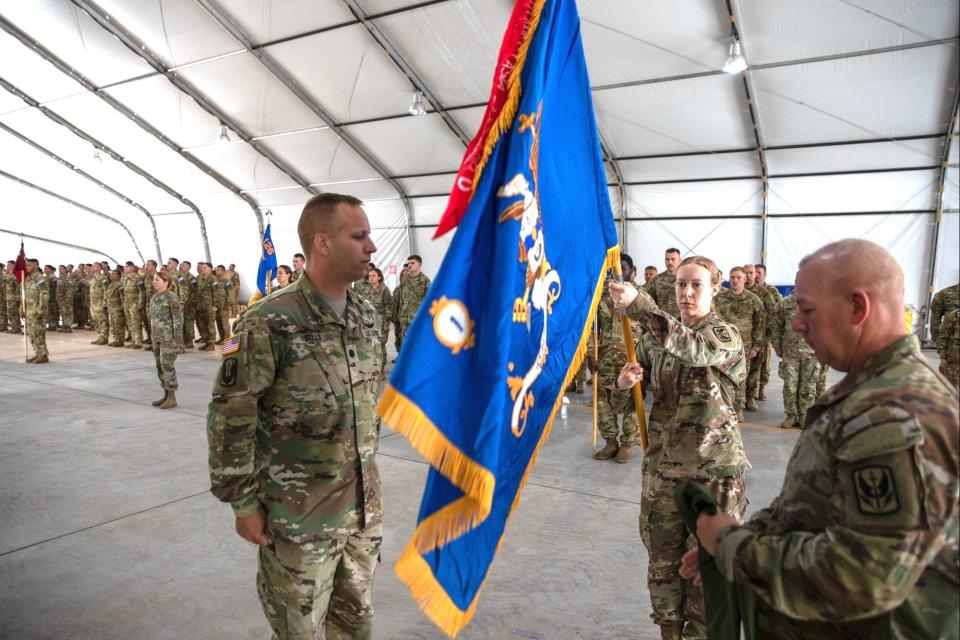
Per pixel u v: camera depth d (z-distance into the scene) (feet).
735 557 3.61
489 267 3.96
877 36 27.76
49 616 8.96
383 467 15.96
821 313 3.60
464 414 3.68
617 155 43.14
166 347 22.74
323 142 48.44
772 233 42.96
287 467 5.69
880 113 33.32
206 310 41.70
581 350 5.72
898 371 3.25
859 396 3.26
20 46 42.29
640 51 31.50
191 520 12.54
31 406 23.30
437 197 54.60
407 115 42.60
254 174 56.18
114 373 31.19
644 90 34.81
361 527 6.01
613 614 8.96
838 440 3.27
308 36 35.58
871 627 3.40
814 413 3.73
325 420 5.74
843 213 40.24
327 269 5.92
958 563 3.19
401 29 33.73
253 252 65.57
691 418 7.01
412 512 12.94
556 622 8.76
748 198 43.04
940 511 2.89
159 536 11.80
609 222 6.23
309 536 5.68
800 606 3.25
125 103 47.78
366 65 37.40
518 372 4.32
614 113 37.73
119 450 17.51
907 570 2.90
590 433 19.25
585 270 5.79
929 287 38.29
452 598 3.70
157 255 74.90
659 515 7.14
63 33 40.22
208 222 67.67
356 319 6.17
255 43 37.17
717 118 36.45
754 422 21.07
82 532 11.96
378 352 6.41
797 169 39.93
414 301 31.30
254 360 5.45
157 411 22.47
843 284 3.50
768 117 35.53
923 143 35.29
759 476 15.12
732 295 22.59
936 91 31.04
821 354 3.71
